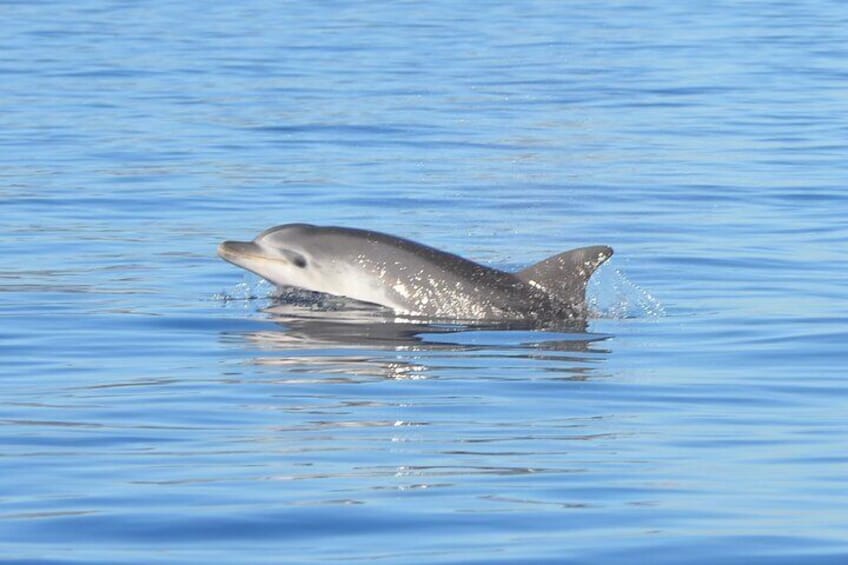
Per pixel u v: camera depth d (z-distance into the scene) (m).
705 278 62.88
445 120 112.94
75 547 30.39
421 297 57.34
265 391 44.38
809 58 147.12
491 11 199.50
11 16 185.50
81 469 36.06
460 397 43.72
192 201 81.19
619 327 54.22
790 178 87.62
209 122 109.81
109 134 103.69
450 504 33.31
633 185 86.88
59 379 45.97
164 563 29.47
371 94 125.38
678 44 160.12
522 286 57.16
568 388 44.97
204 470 36.00
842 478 35.44
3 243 69.56
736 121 110.44
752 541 30.73
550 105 120.56
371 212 80.12
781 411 42.28
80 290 60.19
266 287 61.38
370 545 30.64
